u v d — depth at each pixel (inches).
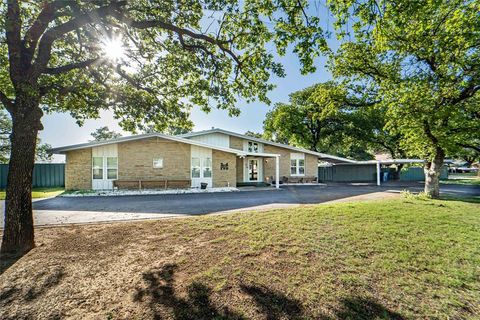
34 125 174.4
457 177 1212.5
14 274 133.9
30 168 174.1
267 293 114.0
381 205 328.5
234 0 181.5
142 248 171.0
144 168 584.4
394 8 164.1
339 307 104.3
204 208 341.1
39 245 177.5
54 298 112.7
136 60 252.4
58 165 732.7
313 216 259.9
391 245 173.8
